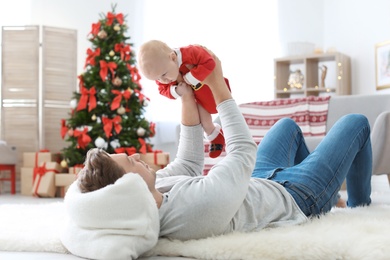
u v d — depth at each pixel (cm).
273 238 147
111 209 140
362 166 224
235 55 643
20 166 590
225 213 153
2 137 588
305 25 657
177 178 168
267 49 645
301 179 184
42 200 478
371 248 138
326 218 180
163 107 632
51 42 584
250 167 162
